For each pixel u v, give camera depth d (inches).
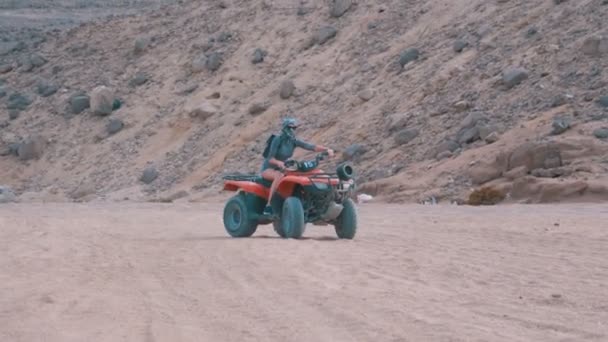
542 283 460.1
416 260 567.5
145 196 2406.5
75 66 3371.1
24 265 561.9
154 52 3253.0
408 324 350.0
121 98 3046.3
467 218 1052.5
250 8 3233.3
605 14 2167.8
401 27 2704.2
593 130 1716.3
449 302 402.9
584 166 1568.7
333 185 739.4
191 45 3174.2
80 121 3002.0
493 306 391.5
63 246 693.9
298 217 743.1
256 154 2417.6
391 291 436.5
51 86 3262.8
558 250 624.7
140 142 2765.7
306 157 2235.5
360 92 2422.5
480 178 1700.3
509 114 1955.0
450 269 519.8
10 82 3464.6
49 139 2967.5
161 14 3540.8
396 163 1987.0
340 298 415.2
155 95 2982.3
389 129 2162.9
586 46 2037.4
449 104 2124.8
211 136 2613.2
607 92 1872.5
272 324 355.9
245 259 581.6
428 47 2503.7
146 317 374.3
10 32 5502.0
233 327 350.9
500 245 668.1
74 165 2802.7
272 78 2785.4
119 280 488.4
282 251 630.5
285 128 764.6
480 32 2400.3
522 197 1519.4
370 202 1764.3
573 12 2250.2
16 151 2972.4
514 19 2395.4
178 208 1577.3
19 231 888.3
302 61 2790.4
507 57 2218.3
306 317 368.8
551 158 1624.0
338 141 2247.8
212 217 1183.6
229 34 3122.5
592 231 789.2
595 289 436.5
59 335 338.0
